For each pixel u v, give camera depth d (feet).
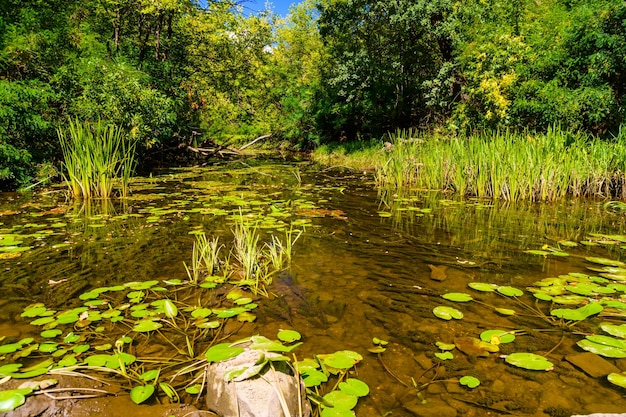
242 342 5.22
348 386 4.81
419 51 45.14
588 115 24.66
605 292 7.59
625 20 22.84
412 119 48.96
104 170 18.43
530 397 4.70
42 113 23.58
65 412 4.26
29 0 26.53
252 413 3.98
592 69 24.27
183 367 5.28
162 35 40.01
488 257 10.12
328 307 7.20
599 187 20.22
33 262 9.41
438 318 6.79
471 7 36.24
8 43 22.57
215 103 40.63
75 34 28.12
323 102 52.95
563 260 9.86
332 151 49.29
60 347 5.74
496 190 19.52
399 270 9.14
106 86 25.35
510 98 28.60
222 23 38.91
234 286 8.16
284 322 6.63
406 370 5.27
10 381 4.71
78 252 10.22
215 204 17.25
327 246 11.07
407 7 38.58
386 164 26.27
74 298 7.47
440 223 14.06
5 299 7.39
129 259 9.71
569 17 27.50
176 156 38.91
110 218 14.20
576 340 6.04
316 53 58.18
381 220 14.47
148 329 6.10
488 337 6.03
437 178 23.38
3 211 15.42
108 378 4.98
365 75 44.57
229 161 41.70
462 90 35.45
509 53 29.17
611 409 4.48
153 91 27.48
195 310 6.91
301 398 4.42
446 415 4.38
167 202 17.66
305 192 21.42
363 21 43.16
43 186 21.95
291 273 8.93
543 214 15.78
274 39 44.83
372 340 6.06
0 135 20.48
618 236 12.17
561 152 20.06
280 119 56.75
